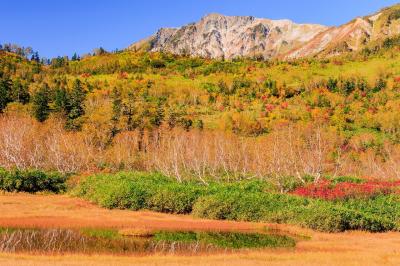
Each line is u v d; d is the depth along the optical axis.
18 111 99.56
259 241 30.38
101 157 69.00
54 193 48.56
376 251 27.78
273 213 37.81
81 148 69.00
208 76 189.75
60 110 96.62
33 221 33.00
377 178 59.50
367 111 127.56
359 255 25.91
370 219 36.09
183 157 62.28
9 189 47.06
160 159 66.12
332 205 38.94
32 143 68.56
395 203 42.75
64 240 27.47
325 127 107.19
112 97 136.75
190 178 54.06
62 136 69.25
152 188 42.69
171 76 188.25
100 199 42.03
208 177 57.06
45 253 23.69
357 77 167.50
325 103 138.75
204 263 22.14
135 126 94.62
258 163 59.25
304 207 37.75
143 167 68.44
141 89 155.88
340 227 34.94
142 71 196.12
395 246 29.98
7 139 60.75
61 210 38.50
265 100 148.12
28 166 62.00
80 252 24.52
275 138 71.75
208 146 70.69
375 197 44.69
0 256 21.98
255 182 50.22
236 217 38.56
